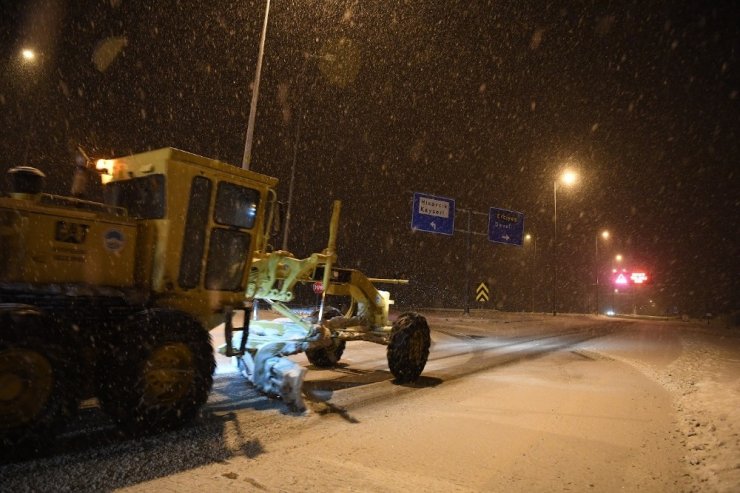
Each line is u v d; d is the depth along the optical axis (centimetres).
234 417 630
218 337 1280
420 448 545
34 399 460
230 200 663
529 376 1075
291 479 446
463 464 503
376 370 1046
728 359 1480
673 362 1391
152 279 595
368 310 1030
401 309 4009
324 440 559
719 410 720
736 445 551
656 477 482
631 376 1112
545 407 765
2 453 443
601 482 468
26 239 507
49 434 466
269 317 1897
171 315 557
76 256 539
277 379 698
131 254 584
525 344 1864
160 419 542
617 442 592
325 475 459
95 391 528
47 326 469
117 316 568
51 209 525
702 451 555
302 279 875
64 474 431
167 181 593
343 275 966
